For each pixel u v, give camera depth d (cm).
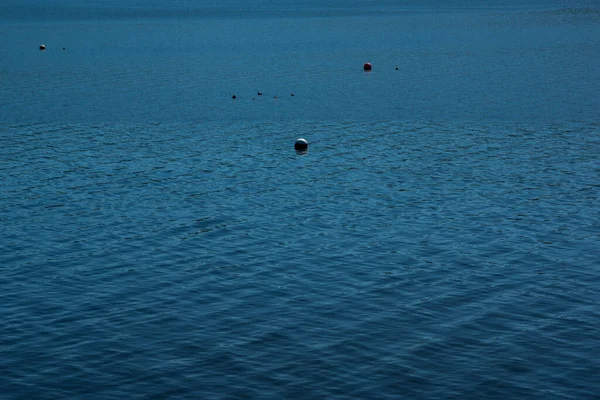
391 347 2397
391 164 4719
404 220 3684
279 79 7838
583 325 2552
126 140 5381
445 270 3052
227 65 8794
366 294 2820
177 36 12025
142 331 2523
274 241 3412
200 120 6009
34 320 2612
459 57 9244
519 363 2295
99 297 2809
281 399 2102
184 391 2148
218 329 2536
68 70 8481
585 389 2153
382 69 8425
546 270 3048
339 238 3444
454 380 2200
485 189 4188
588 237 3431
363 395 2123
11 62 9181
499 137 5372
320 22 14375
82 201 4025
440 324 2561
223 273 3042
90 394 2139
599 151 4975
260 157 4912
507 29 12550
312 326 2552
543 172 4512
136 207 3919
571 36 11275
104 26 13850
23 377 2231
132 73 8231
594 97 6669
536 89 7081
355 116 6109
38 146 5216
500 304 2723
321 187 4247
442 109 6322
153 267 3112
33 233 3538
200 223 3666
